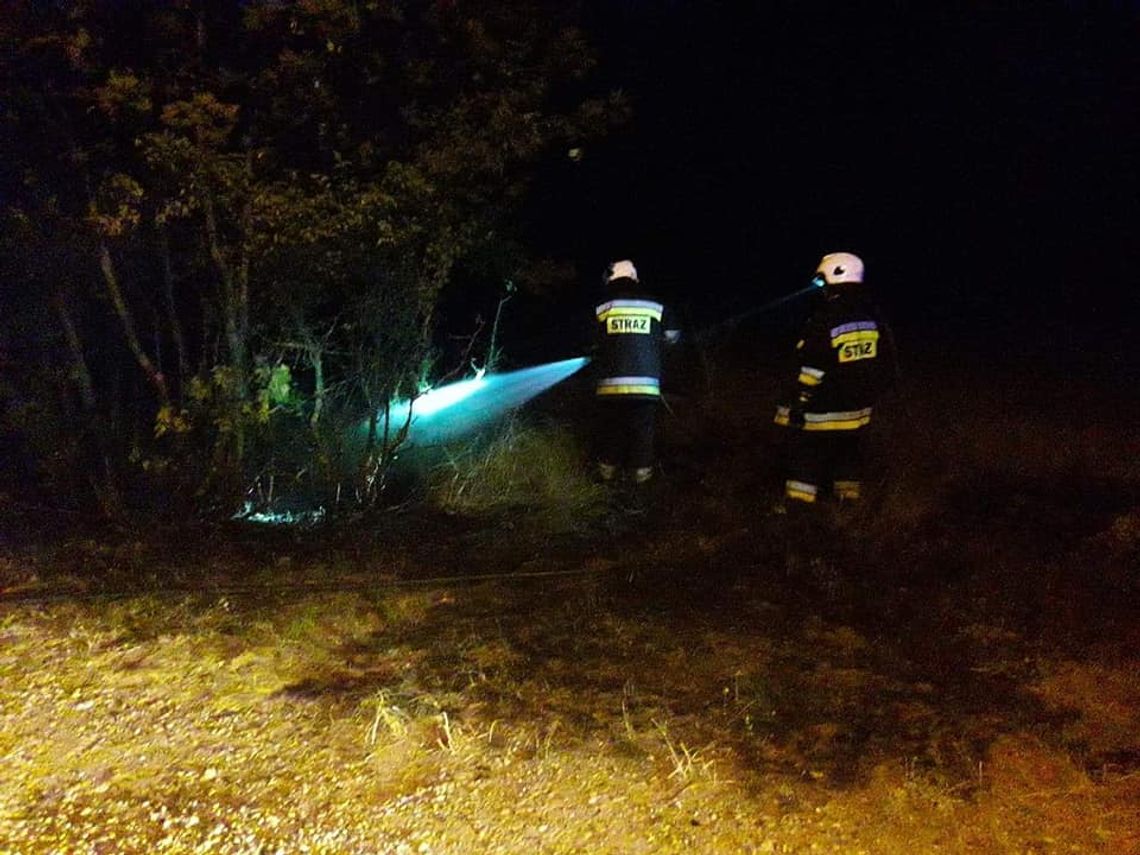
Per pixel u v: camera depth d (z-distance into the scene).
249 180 6.18
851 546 6.09
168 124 5.95
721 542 6.34
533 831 3.54
